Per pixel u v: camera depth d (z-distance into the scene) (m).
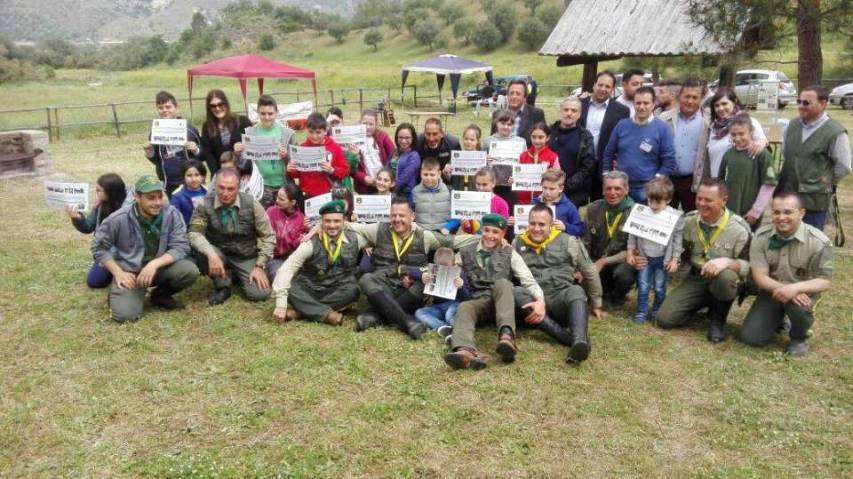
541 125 6.05
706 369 4.46
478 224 5.80
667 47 10.78
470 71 25.42
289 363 4.48
